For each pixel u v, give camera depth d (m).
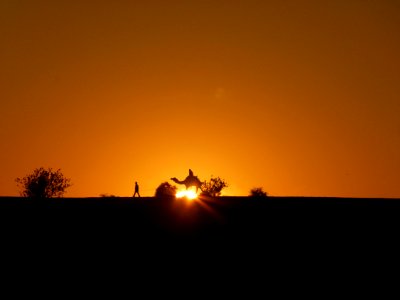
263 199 169.12
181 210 155.00
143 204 161.25
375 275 115.00
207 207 158.38
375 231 137.62
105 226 141.88
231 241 132.62
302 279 113.44
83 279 113.38
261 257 123.94
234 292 107.75
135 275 115.00
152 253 125.69
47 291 108.06
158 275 114.81
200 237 135.25
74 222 144.50
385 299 105.44
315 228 140.50
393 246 128.62
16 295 106.75
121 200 166.00
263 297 105.62
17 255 124.44
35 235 135.62
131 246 129.62
